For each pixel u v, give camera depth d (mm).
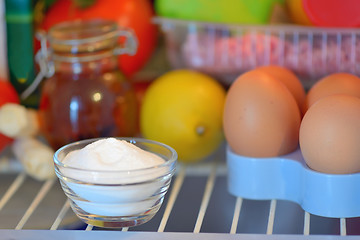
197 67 614
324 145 479
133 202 476
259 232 503
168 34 616
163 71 694
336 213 494
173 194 550
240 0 597
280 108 507
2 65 624
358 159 482
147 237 478
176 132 570
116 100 573
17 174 604
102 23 583
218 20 598
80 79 571
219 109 584
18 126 572
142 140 514
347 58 585
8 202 552
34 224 514
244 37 593
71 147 505
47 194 562
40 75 616
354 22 576
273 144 512
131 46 592
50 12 643
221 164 591
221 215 529
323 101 486
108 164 474
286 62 594
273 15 604
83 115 565
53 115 571
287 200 533
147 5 648
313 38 585
